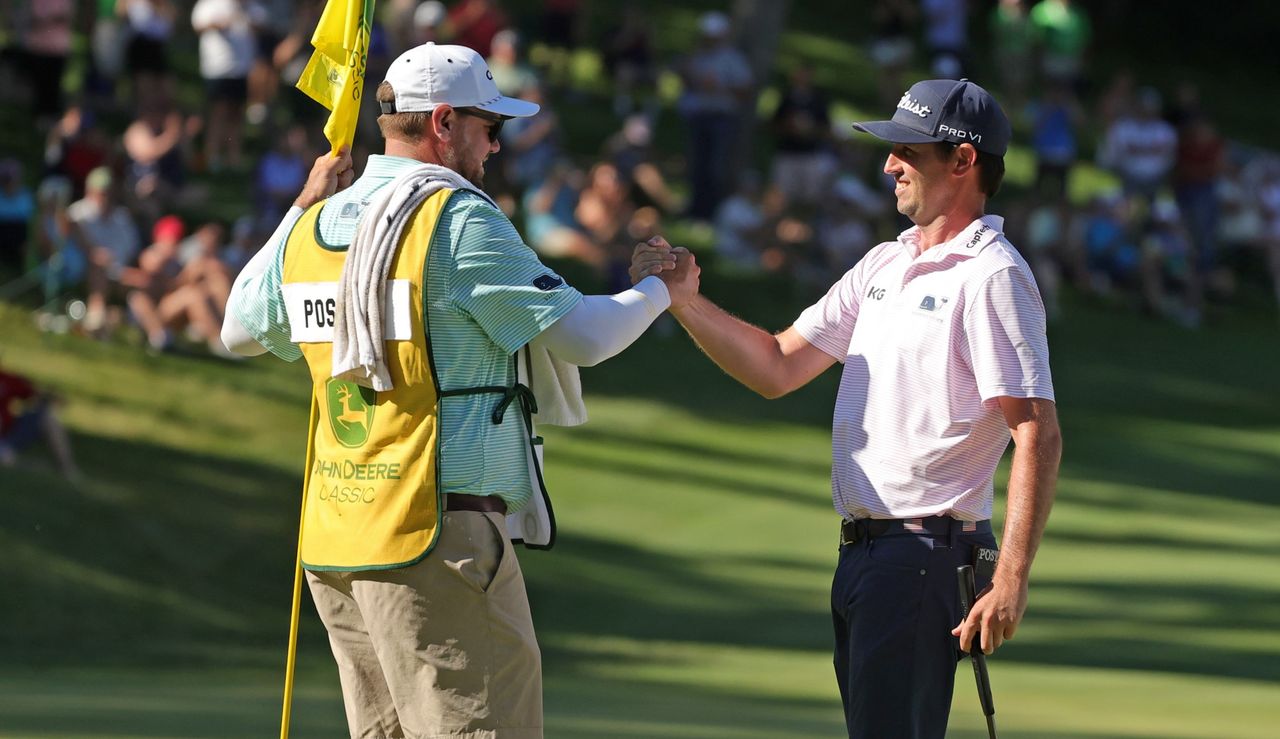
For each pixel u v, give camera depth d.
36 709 25.64
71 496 44.78
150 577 41.94
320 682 34.19
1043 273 77.06
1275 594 44.22
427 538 13.58
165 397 52.16
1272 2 137.75
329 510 14.00
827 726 27.14
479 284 13.64
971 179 15.16
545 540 14.23
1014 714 28.64
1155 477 58.25
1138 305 80.00
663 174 82.50
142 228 58.94
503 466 13.90
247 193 65.50
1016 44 95.00
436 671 13.77
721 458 56.06
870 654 14.85
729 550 47.59
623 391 61.53
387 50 61.31
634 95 91.38
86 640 37.91
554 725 25.39
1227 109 124.19
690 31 104.25
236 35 67.44
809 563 46.88
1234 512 54.69
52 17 66.75
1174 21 137.88
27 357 52.03
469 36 71.00
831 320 16.27
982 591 14.89
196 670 34.97
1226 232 87.00
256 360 56.59
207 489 47.12
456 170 14.45
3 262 57.62
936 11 92.75
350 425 13.91
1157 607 42.53
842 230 71.12
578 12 90.12
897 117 15.29
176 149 62.69
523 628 14.00
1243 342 77.56
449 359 13.70
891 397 14.96
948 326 14.77
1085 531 51.34
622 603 42.72
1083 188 92.62
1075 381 69.25
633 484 52.62
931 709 14.95
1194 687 32.78
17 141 65.19
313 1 61.69
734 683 33.91
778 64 102.00
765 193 78.56
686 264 15.43
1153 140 81.94
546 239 64.81
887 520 14.98
